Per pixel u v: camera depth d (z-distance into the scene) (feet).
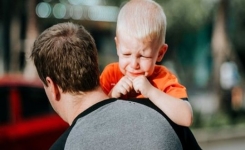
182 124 9.00
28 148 25.23
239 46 74.95
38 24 46.37
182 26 53.36
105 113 8.73
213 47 56.85
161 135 8.50
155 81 9.57
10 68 49.98
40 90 26.25
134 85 9.24
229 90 59.67
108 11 62.03
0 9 51.13
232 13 60.90
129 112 8.70
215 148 45.73
